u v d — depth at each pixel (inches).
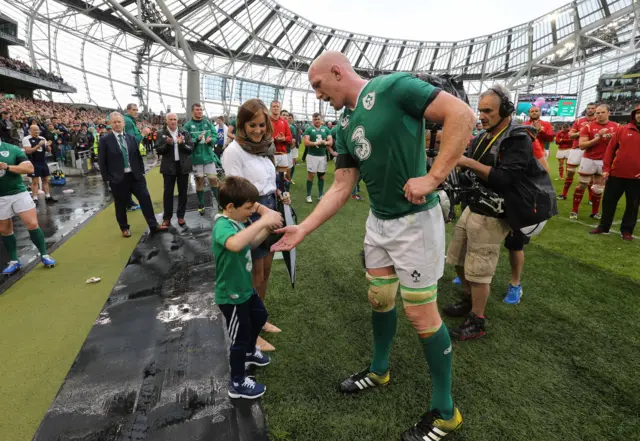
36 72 1000.2
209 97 1610.5
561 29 1384.1
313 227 61.3
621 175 168.2
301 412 68.0
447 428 60.6
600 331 95.1
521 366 81.2
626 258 147.9
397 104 51.7
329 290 119.4
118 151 169.3
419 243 57.5
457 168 96.9
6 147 128.5
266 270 91.3
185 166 188.1
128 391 73.7
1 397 73.5
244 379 72.1
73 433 63.5
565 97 1300.4
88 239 176.4
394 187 55.7
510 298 110.5
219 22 1249.4
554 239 174.7
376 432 63.5
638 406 69.4
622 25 1245.1
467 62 1722.4
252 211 69.8
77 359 83.8
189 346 88.9
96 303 112.9
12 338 94.2
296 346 88.6
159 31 1074.7
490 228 86.8
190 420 66.3
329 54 57.7
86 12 919.7
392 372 79.1
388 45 1609.3
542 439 62.0
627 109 1316.4
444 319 104.7
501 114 86.6
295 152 369.4
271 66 1615.4
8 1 955.3
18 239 176.6
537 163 86.6
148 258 147.9
